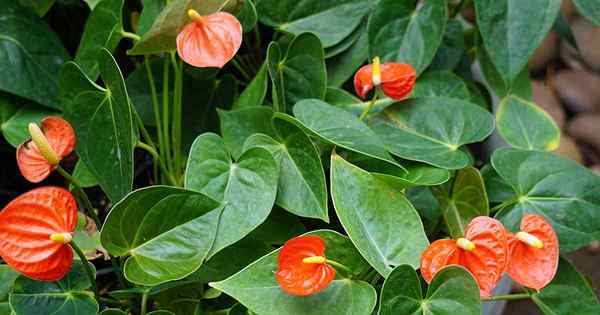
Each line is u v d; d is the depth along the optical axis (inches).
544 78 115.5
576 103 110.8
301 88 59.8
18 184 64.6
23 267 47.6
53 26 67.2
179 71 56.9
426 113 57.5
